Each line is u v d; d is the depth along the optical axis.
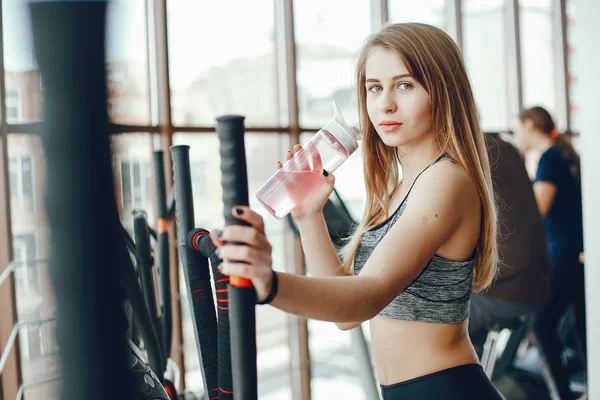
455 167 1.19
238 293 0.74
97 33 0.56
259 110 3.55
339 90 3.84
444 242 1.17
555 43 5.33
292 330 3.67
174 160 1.04
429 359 1.25
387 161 1.39
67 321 0.58
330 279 0.90
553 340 3.14
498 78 4.93
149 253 1.37
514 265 2.45
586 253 2.06
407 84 1.22
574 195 3.29
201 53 3.25
